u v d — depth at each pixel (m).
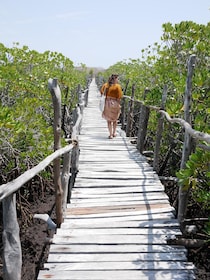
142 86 12.30
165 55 7.77
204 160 3.92
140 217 4.66
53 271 3.43
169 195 7.45
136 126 12.72
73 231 4.24
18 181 2.51
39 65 12.06
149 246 3.93
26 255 6.31
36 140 6.36
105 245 3.92
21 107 6.59
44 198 8.30
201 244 4.15
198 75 5.80
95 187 5.85
